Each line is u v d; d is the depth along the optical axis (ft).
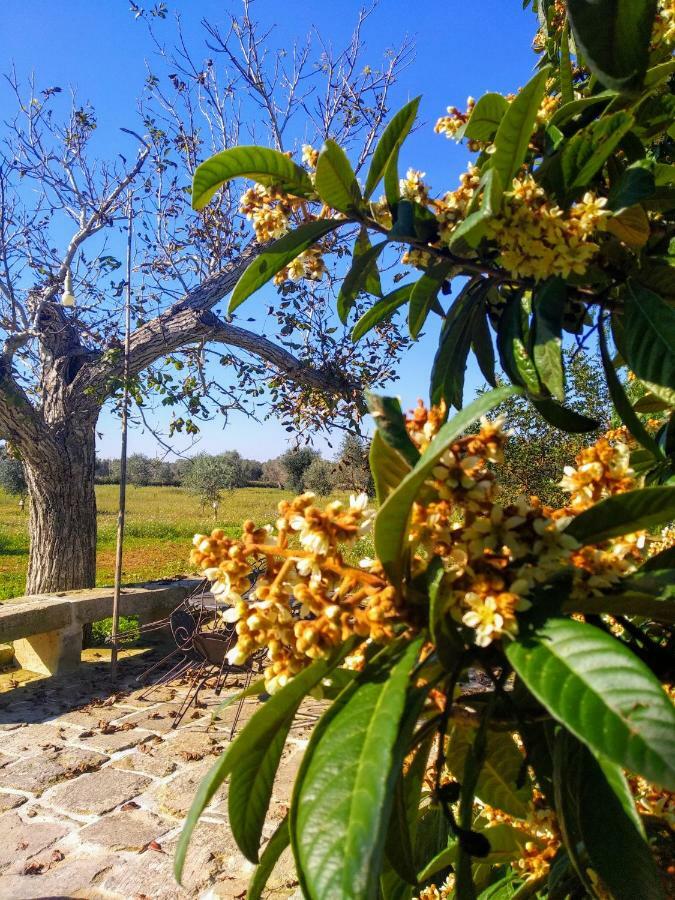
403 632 2.65
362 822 1.87
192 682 19.85
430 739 3.29
